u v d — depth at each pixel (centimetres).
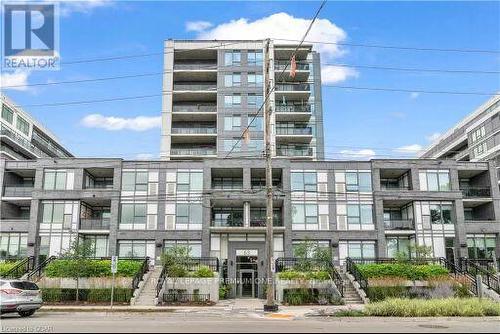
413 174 4309
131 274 3141
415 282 3175
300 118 6425
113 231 4100
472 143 7588
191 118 6288
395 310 2130
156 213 4169
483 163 4662
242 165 4234
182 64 6512
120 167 4278
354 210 4216
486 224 4416
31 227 4138
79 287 3059
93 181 4544
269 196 2556
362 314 2133
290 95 6462
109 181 4569
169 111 6169
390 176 4575
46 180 4272
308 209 4200
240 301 3397
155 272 3466
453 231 4209
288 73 6562
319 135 7225
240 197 4116
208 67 6438
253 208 4428
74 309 2508
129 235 4094
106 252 4175
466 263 3634
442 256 4141
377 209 4184
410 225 4259
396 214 4550
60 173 4284
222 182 4509
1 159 4578
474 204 4731
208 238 4047
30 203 4638
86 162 4300
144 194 4219
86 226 4209
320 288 3105
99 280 3061
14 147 6656
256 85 6284
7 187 4591
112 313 2402
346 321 1903
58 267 3091
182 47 6425
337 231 4131
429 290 3159
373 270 3216
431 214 4238
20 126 7062
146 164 4291
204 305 2925
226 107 6197
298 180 4266
